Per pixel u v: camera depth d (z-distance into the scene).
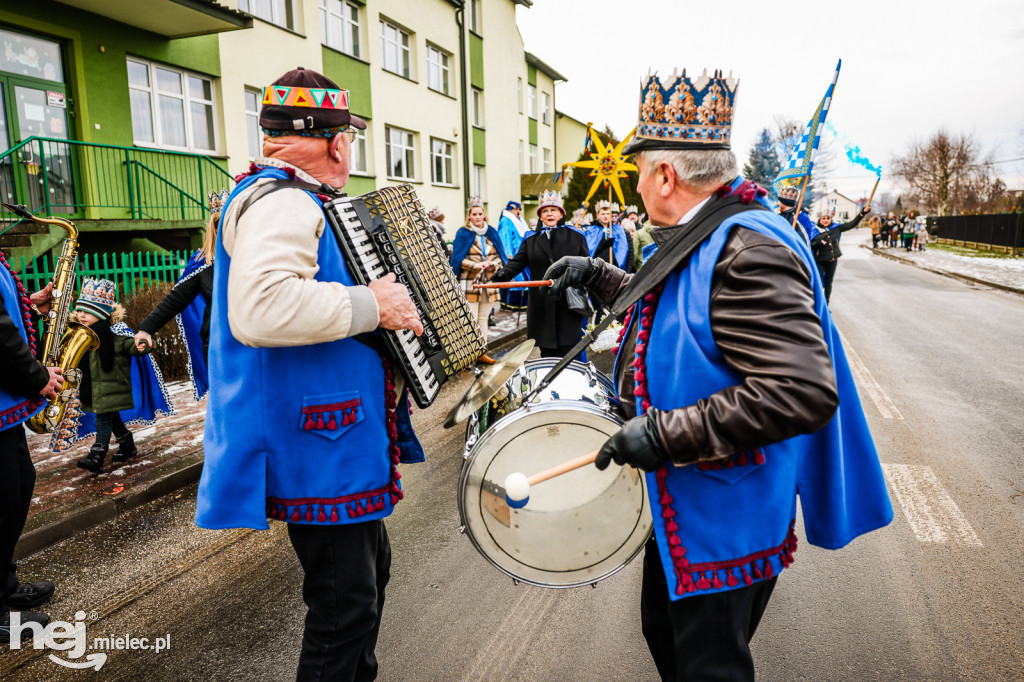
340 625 1.78
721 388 1.37
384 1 17.41
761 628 2.66
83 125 10.20
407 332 1.71
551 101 33.19
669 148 1.51
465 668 2.47
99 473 4.40
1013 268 21.41
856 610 2.77
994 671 2.37
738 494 1.44
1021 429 5.16
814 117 2.29
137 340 4.20
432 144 20.53
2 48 9.27
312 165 1.76
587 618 2.79
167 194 11.56
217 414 1.69
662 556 1.48
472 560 3.34
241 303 1.49
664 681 1.98
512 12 25.88
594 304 6.81
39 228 8.70
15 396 2.50
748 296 1.28
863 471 1.64
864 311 12.20
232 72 12.64
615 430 1.62
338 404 1.67
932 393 6.28
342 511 1.69
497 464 1.64
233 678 2.46
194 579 3.20
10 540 2.58
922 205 51.88
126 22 10.59
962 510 3.71
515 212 11.44
